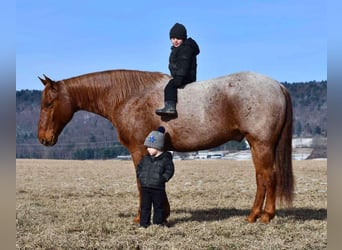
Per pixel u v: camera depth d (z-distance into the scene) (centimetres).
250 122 682
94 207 962
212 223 721
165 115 694
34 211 885
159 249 580
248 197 1142
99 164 3206
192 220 770
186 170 2353
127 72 748
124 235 642
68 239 625
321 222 733
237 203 1022
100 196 1199
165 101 690
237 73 712
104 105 750
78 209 930
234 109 688
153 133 673
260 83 693
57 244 603
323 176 1850
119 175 2067
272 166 693
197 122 691
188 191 1284
